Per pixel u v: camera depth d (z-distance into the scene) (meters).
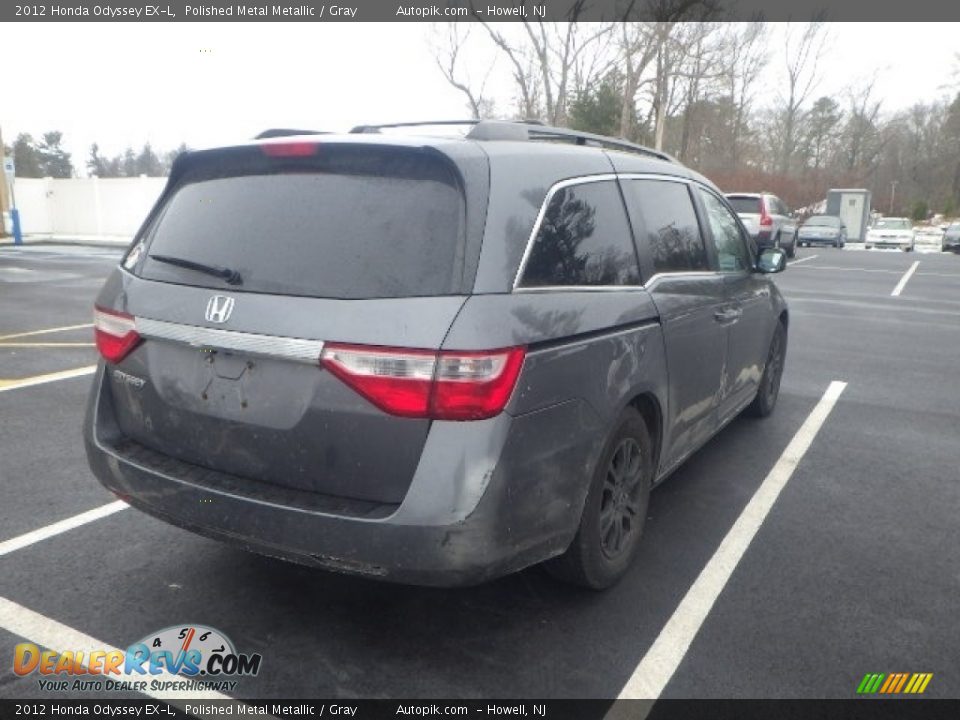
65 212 29.36
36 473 4.60
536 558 2.77
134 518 3.99
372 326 2.47
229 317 2.67
